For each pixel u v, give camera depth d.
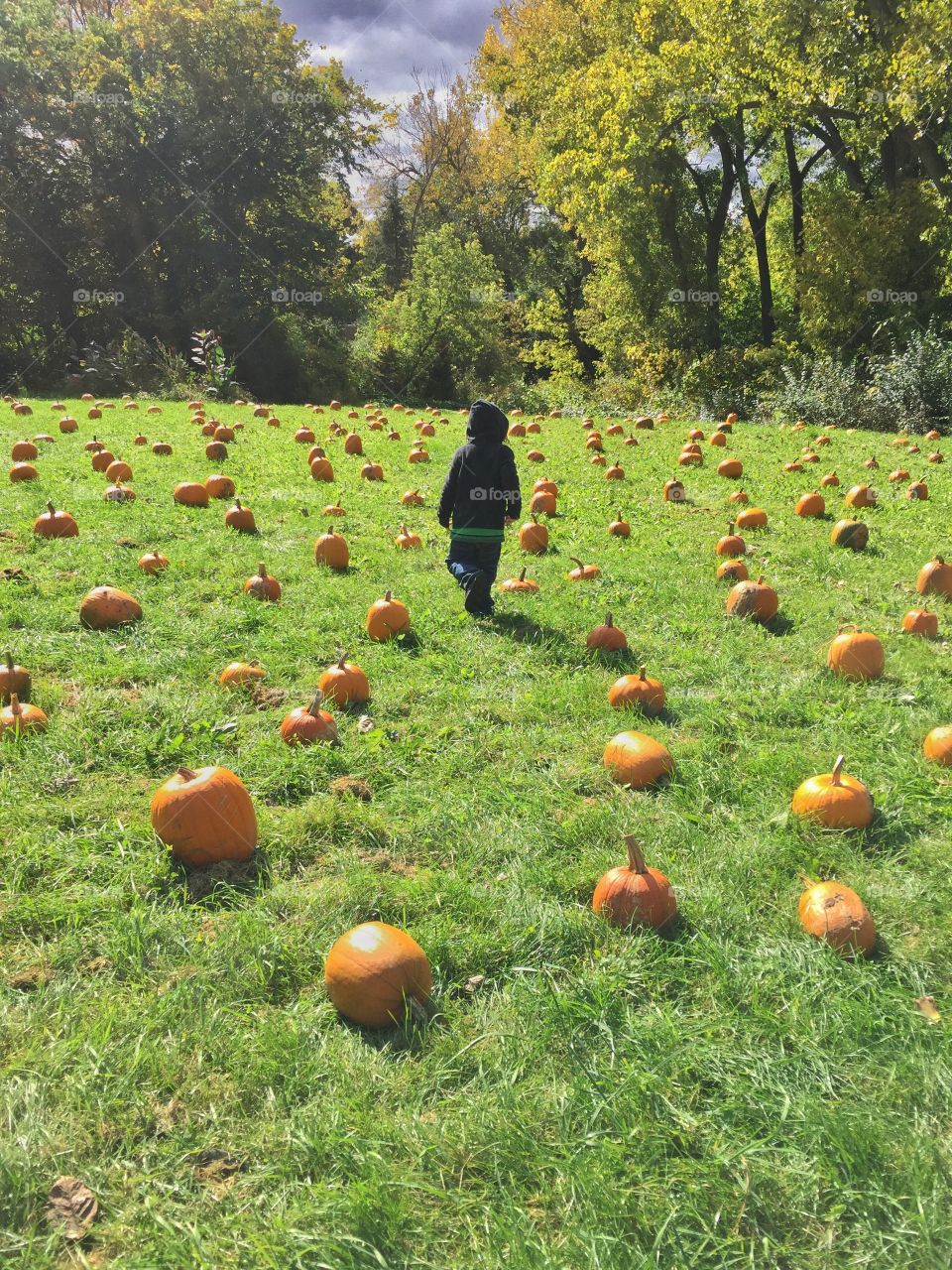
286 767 4.54
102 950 3.26
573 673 6.04
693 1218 2.29
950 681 6.03
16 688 5.01
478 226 54.34
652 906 3.45
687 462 14.47
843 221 27.27
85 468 11.80
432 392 39.94
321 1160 2.45
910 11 21.14
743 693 5.77
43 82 35.22
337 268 46.16
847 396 23.42
